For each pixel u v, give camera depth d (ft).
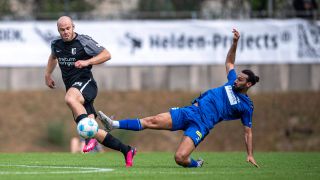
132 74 323.57
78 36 127.34
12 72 324.60
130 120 123.65
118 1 368.48
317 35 310.04
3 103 313.12
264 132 299.58
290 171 119.96
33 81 325.21
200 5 350.02
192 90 320.50
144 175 108.78
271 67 319.47
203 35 309.42
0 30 307.99
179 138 292.81
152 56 309.83
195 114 124.77
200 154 180.86
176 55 309.83
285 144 292.81
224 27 309.22
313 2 322.55
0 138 293.02
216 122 126.31
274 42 309.42
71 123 300.20
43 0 348.18
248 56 309.63
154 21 309.83
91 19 323.98
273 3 334.03
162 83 322.96
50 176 106.73
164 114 125.18
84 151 123.44
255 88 320.70
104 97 316.19
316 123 303.48
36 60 308.19
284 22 309.42
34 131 296.30
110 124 122.42
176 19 331.16
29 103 313.53
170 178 104.73
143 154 182.80
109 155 172.04
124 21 309.01
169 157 166.50
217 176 108.47
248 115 126.62
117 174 110.32
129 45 309.22
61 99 316.40
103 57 125.39
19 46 308.19
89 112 127.03
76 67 122.11
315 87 321.93
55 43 128.16
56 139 290.35
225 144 289.94
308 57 310.24
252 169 124.47
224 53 309.63
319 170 123.44
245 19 316.81
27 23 308.19
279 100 313.94
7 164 134.51
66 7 334.44
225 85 127.95
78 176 106.93
